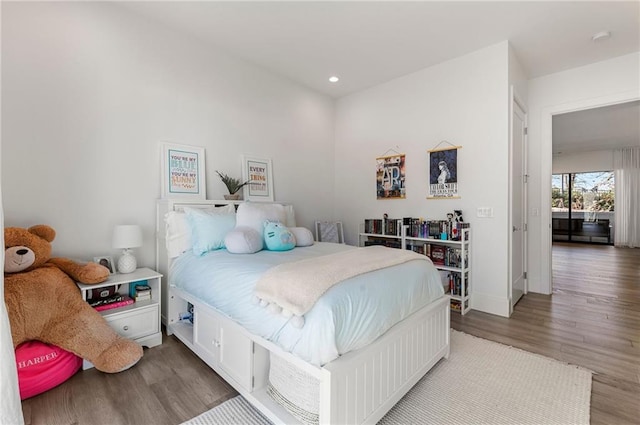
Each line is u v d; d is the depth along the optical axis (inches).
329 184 185.9
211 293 78.7
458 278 127.7
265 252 98.9
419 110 148.2
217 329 76.6
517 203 137.3
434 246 136.9
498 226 122.9
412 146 151.3
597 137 255.4
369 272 68.9
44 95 88.8
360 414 56.4
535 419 62.1
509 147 121.5
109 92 101.1
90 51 97.2
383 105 163.9
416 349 73.6
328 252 99.7
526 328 108.0
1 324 51.3
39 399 67.6
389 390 64.1
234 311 69.9
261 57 137.1
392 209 160.6
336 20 108.7
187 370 80.5
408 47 126.3
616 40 118.1
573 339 98.7
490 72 124.5
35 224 87.6
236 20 109.9
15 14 84.3
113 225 102.3
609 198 327.9
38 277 74.9
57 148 91.1
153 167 111.7
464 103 132.2
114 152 102.4
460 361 85.3
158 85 112.7
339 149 186.9
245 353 66.6
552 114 148.9
